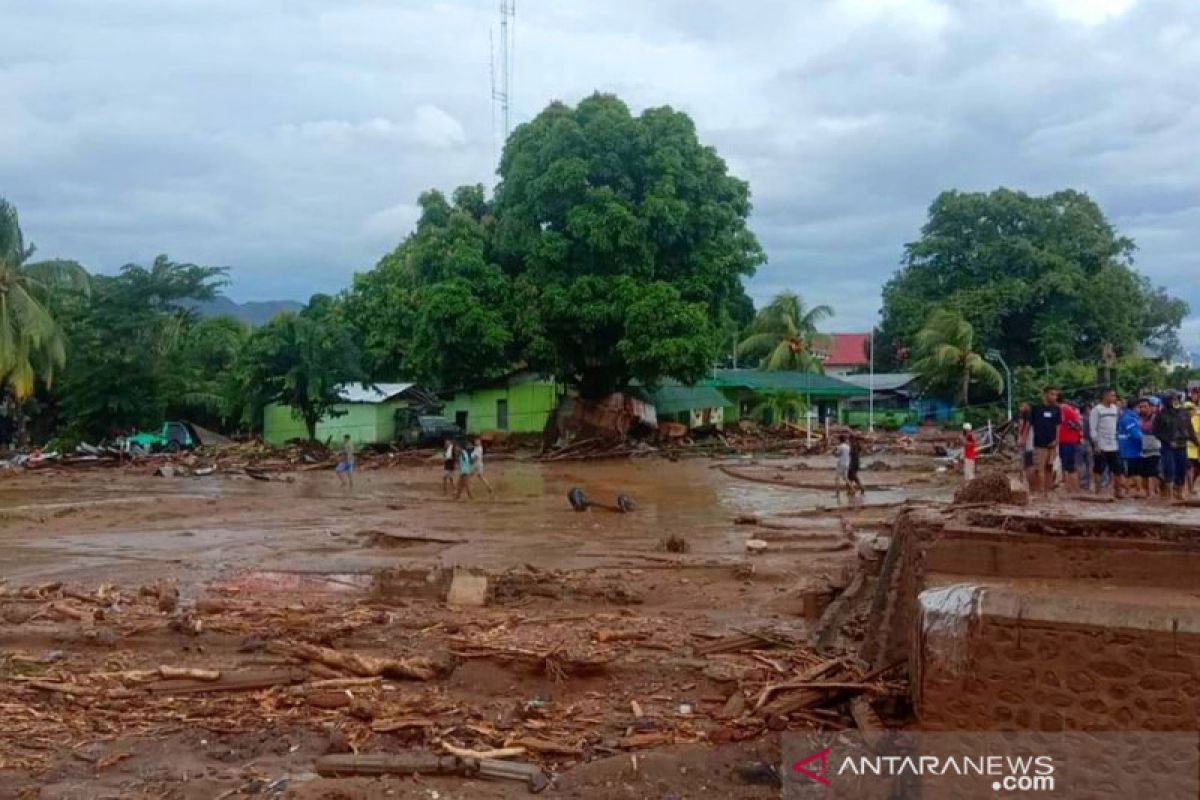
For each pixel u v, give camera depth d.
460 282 40.44
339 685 7.66
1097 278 62.66
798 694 6.61
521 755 6.18
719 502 24.25
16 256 42.50
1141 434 15.62
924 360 59.62
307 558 15.54
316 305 59.00
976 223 67.12
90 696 7.53
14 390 45.50
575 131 40.62
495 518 21.12
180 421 53.00
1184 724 4.54
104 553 16.36
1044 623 4.78
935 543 6.67
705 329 39.41
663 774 5.79
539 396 48.91
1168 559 6.19
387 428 51.12
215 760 6.32
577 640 8.88
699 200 42.25
